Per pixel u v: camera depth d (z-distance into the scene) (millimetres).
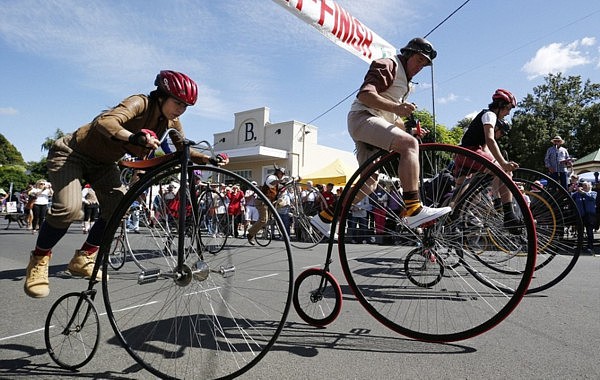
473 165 2574
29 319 2516
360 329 2279
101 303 2896
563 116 25844
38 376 1691
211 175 2947
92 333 2215
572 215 3209
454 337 1887
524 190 3549
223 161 2062
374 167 2166
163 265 2168
